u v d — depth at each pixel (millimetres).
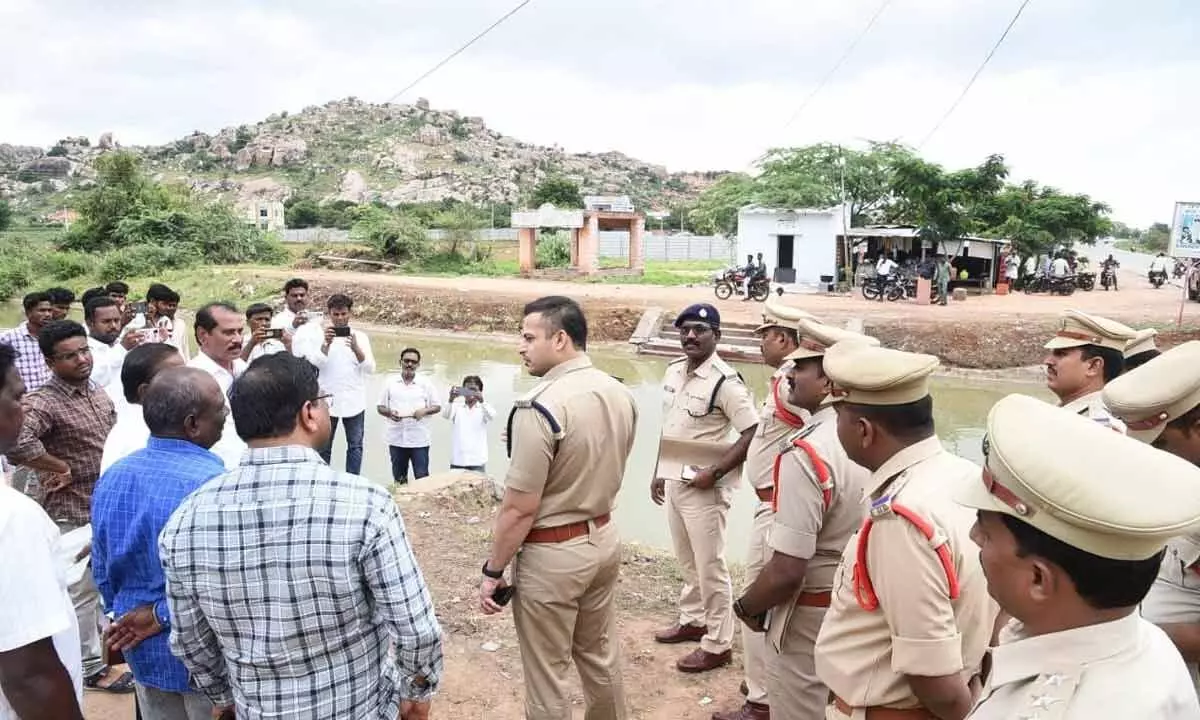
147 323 6750
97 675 3701
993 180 26719
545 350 2902
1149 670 1134
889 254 26656
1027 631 1268
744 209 26922
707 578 3893
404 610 1933
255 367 1947
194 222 37188
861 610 1931
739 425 3764
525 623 2900
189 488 2348
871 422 1942
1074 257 27734
